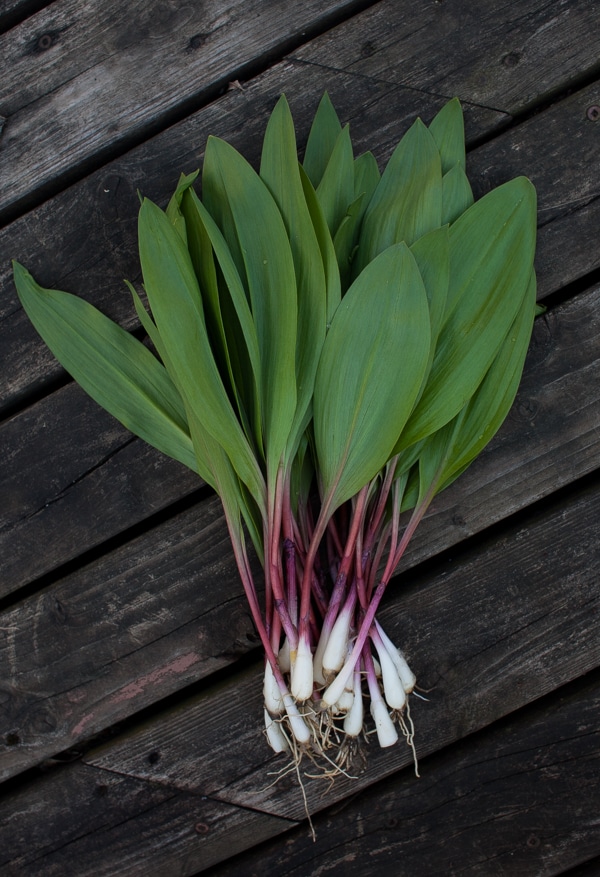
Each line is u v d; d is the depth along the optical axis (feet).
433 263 1.82
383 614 2.06
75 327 1.95
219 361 1.91
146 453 2.06
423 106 2.04
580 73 2.03
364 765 2.04
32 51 2.06
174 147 2.05
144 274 1.78
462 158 1.94
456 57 2.04
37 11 2.06
